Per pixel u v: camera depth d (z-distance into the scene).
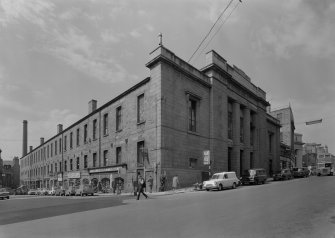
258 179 35.41
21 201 25.58
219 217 11.43
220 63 39.00
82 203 19.77
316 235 8.31
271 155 61.22
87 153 47.31
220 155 36.88
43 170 73.31
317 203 14.52
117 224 10.86
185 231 9.20
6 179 117.62
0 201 27.52
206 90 36.47
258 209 13.11
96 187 39.75
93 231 9.77
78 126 52.16
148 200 19.98
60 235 9.34
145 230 9.59
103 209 15.70
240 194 20.72
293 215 11.38
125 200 20.91
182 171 31.36
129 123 35.78
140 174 32.41
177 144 31.25
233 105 42.47
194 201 17.47
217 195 20.89
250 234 8.55
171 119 30.91
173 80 31.70
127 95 36.78
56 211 15.84
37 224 11.68
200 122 34.88
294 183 30.70
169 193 25.81
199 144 34.34
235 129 41.78
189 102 34.19
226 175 28.50
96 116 45.22
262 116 53.03
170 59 31.36
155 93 30.83
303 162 104.12
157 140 29.80
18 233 9.88
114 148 38.94
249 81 48.38
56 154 63.72
